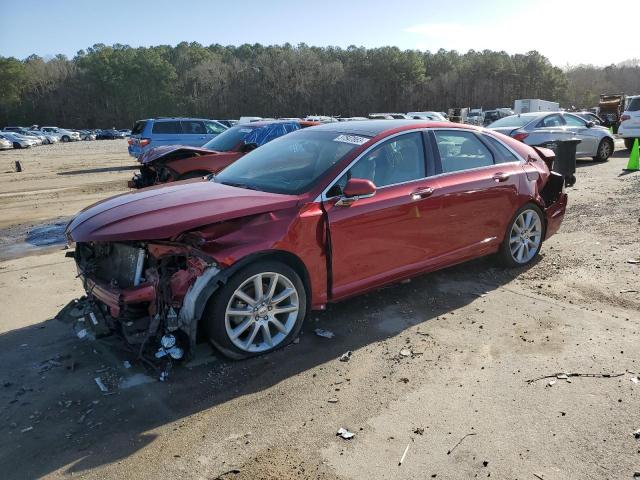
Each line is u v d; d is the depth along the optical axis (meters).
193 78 120.12
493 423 3.07
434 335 4.22
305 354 3.94
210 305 3.62
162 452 2.89
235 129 10.81
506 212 5.43
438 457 2.79
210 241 3.60
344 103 114.38
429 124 5.01
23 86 112.56
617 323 4.34
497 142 5.56
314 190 4.09
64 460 2.84
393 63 116.19
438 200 4.75
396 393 3.41
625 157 16.00
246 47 149.50
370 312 4.68
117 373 3.72
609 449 2.82
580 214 8.24
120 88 114.12
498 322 4.43
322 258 4.11
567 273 5.57
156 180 9.34
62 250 7.27
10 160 29.19
